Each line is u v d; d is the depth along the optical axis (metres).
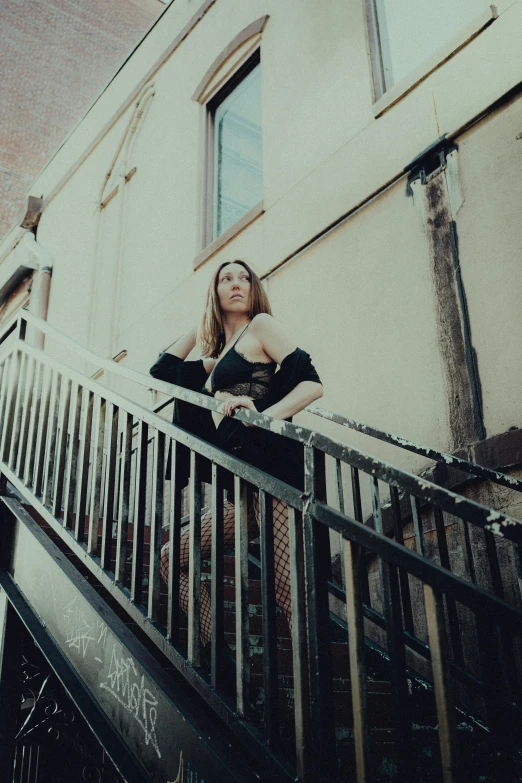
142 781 2.02
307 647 1.74
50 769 4.01
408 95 4.73
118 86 9.34
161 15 8.62
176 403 2.57
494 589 2.64
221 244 6.18
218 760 1.77
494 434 3.58
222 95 7.16
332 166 5.21
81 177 9.88
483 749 2.25
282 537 2.44
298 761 1.63
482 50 4.28
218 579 2.09
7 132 15.28
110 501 2.71
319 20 5.86
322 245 5.11
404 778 1.48
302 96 5.79
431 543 3.65
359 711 1.53
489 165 4.05
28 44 16.33
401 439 3.22
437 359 4.01
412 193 4.50
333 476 4.36
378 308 4.50
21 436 3.64
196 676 2.00
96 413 3.02
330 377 4.69
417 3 5.05
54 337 3.54
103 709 2.31
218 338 2.82
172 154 7.64
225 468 2.18
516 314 3.66
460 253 4.06
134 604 2.37
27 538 3.28
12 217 14.66
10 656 3.22
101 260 8.62
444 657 1.38
